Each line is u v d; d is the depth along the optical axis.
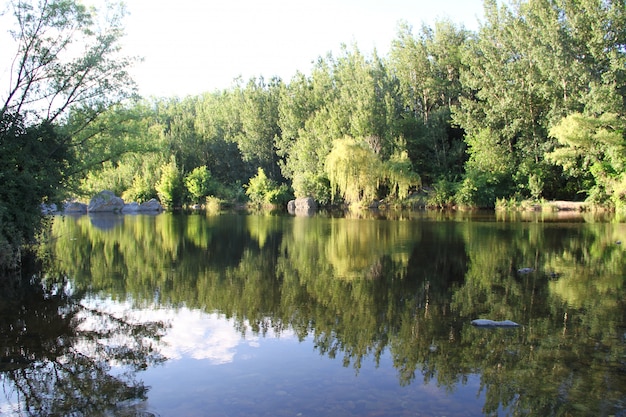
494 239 22.20
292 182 62.75
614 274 14.00
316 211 50.00
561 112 39.03
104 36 19.77
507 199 45.16
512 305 10.67
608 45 35.22
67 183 19.80
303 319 9.83
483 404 5.96
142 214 48.38
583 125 33.34
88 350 8.06
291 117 62.78
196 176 63.41
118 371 7.15
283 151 64.31
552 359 7.40
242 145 68.75
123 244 22.31
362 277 14.04
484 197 45.44
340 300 11.37
